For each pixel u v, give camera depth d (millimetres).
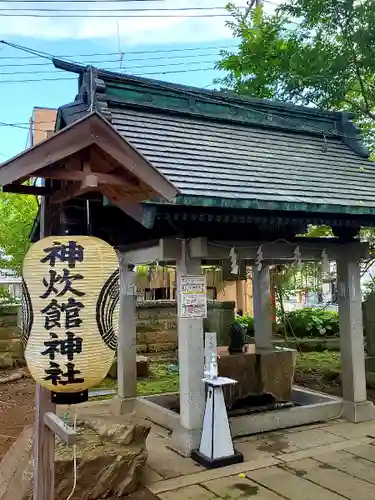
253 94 10883
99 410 7664
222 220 5715
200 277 6016
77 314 2967
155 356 12969
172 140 6367
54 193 3441
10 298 12992
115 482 4703
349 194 6570
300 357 12297
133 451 4891
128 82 6711
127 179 3191
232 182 5766
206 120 7211
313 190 6301
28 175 2883
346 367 7078
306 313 14516
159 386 9641
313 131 8070
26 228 11836
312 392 7789
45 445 3553
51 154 2863
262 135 7500
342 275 7098
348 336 7035
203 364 5934
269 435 6371
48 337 2949
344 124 8438
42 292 2992
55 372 2953
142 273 13609
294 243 6598
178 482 4988
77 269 3006
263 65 10711
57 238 3074
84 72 6324
